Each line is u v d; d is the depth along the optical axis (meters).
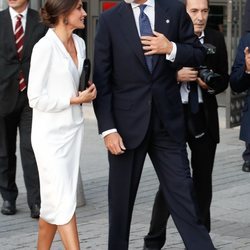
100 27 6.80
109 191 6.98
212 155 7.72
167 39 6.73
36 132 6.88
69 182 6.82
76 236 6.82
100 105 6.80
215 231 8.87
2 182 9.62
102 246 8.26
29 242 8.47
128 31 6.74
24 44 9.23
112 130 6.77
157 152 6.91
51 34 6.84
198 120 7.55
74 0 6.79
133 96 6.79
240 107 16.06
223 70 7.71
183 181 6.80
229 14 15.34
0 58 9.30
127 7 6.77
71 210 6.79
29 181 9.40
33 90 6.78
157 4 6.83
